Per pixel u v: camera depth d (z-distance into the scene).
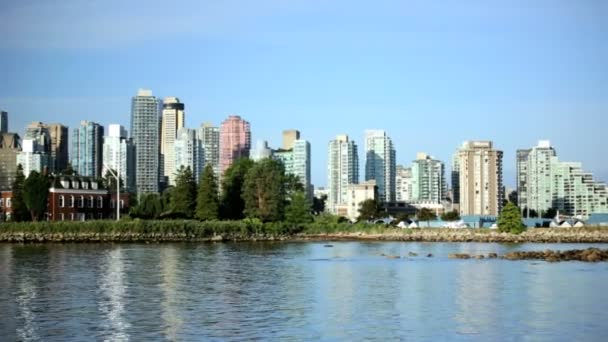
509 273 101.00
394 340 53.78
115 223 182.25
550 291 80.69
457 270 105.31
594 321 61.62
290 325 58.91
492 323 60.50
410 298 74.62
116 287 81.62
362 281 90.00
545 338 54.94
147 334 55.00
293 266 111.06
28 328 56.97
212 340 53.12
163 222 187.38
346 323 59.97
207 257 128.75
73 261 116.00
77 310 65.25
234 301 71.56
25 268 103.12
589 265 114.88
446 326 59.09
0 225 177.62
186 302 70.56
